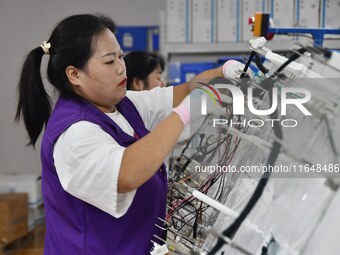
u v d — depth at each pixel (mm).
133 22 4418
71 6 4359
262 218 861
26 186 3928
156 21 4406
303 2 2258
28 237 3824
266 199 872
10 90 4395
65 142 1103
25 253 3500
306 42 1015
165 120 1062
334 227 768
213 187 1142
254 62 1194
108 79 1191
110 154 1054
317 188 821
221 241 898
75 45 1168
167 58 3475
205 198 997
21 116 1319
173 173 1383
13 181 3959
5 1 4305
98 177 1050
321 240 771
